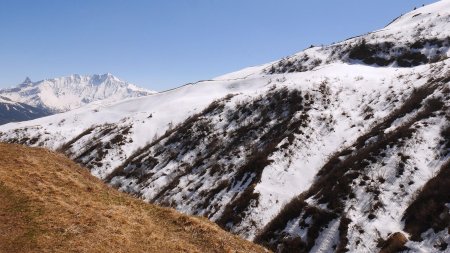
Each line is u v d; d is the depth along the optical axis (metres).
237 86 130.25
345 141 60.94
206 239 21.45
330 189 45.59
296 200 47.94
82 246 16.25
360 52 126.88
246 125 79.88
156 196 65.75
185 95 134.88
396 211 38.59
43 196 20.52
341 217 40.03
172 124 100.44
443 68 70.38
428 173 42.09
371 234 36.44
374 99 72.44
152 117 107.31
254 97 91.81
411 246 32.91
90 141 103.50
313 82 86.12
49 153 32.56
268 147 65.62
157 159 80.00
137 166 80.19
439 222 33.75
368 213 39.31
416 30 125.19
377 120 63.06
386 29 140.75
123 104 148.25
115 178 78.50
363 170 46.25
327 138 64.12
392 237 34.56
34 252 15.01
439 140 46.50
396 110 63.25
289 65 143.88
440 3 152.12
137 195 67.75
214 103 104.06
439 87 59.78
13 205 18.61
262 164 59.09
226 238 22.33
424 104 57.03
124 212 21.77
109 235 17.97
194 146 79.44
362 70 95.44
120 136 97.25
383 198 40.72
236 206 51.34
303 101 79.12
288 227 42.78
